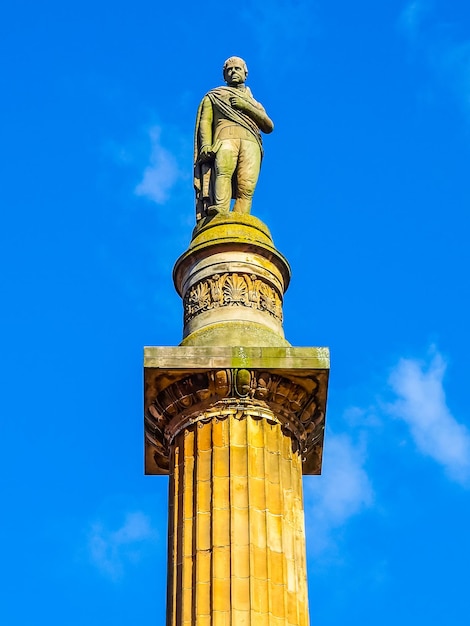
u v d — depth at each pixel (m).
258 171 31.92
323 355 27.47
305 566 25.77
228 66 33.28
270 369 27.25
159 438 27.97
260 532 25.45
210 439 26.75
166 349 27.39
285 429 27.34
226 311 28.70
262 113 32.50
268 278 29.52
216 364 27.20
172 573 25.58
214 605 24.50
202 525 25.61
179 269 30.14
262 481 26.17
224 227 30.03
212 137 32.12
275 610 24.66
